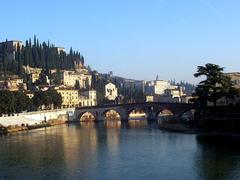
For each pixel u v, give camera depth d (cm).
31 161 11794
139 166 10919
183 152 13038
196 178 9456
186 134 18575
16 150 13988
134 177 9675
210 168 10406
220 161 11219
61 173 10175
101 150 13875
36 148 14450
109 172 10225
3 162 11675
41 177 9775
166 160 11700
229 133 17562
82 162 11581
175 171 10212
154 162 11450
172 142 15688
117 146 14875
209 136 17162
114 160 11856
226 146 13875
